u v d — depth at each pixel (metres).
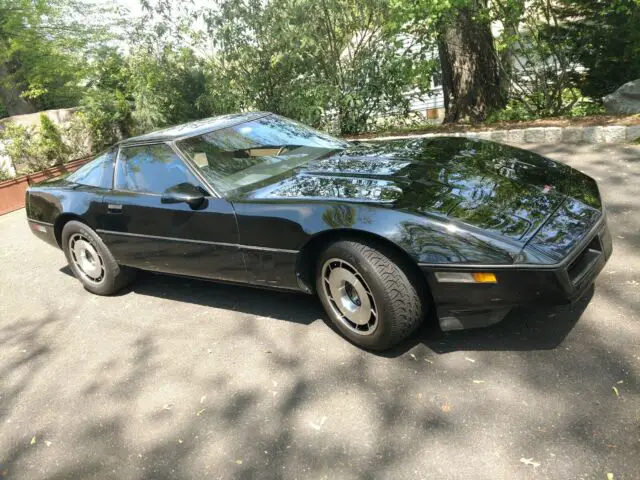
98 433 2.78
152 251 3.85
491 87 8.55
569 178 3.08
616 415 2.19
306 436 2.46
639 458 1.97
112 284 4.37
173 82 10.66
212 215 3.32
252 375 3.01
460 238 2.51
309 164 3.62
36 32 15.31
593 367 2.49
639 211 4.10
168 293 4.34
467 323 2.67
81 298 4.59
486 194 2.83
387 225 2.62
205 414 2.76
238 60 9.54
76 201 4.25
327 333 3.26
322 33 8.80
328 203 2.88
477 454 2.15
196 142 3.75
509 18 7.32
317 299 3.70
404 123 9.45
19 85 15.66
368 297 2.81
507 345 2.79
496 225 2.57
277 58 8.80
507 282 2.44
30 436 2.88
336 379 2.82
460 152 3.51
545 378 2.49
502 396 2.44
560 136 6.60
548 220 2.63
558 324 2.86
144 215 3.74
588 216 2.70
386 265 2.66
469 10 7.85
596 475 1.94
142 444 2.64
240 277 3.41
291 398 2.75
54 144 9.88
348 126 9.30
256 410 2.71
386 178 3.09
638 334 2.65
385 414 2.49
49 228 4.59
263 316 3.63
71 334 3.95
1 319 4.48
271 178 3.48
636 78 8.21
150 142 3.89
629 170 5.10
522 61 9.17
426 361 2.80
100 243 4.22
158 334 3.69
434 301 2.65
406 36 8.32
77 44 15.27
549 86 8.54
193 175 3.53
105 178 4.16
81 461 2.61
